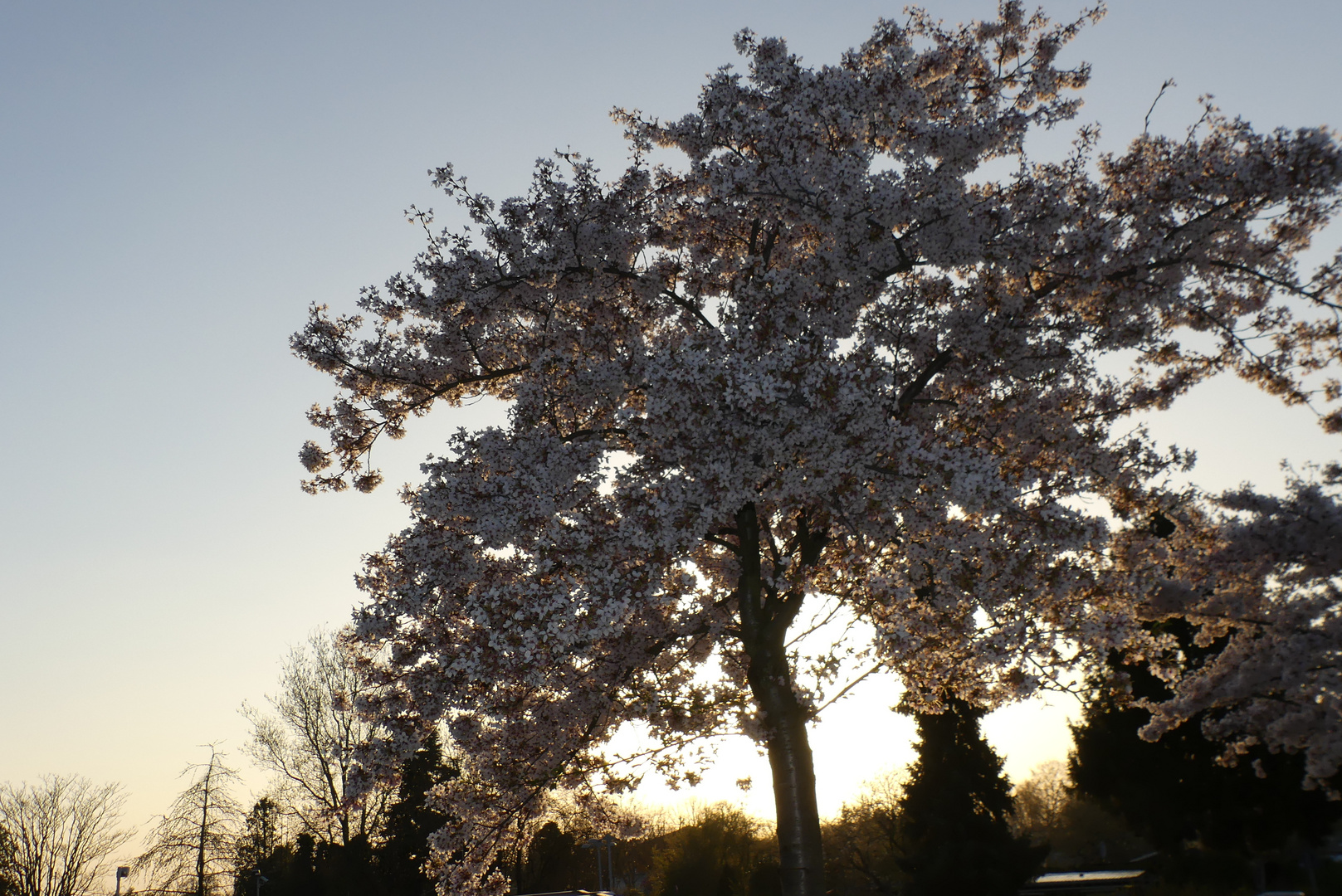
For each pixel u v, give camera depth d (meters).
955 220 11.68
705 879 48.50
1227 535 18.42
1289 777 26.17
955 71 13.12
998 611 10.74
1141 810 28.98
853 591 11.58
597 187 13.05
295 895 42.06
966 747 32.16
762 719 11.96
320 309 14.16
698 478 10.37
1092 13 12.82
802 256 13.32
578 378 12.13
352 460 14.30
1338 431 13.30
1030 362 12.44
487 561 11.48
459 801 13.52
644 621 12.66
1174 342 13.37
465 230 13.05
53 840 49.69
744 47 12.91
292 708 36.94
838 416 10.07
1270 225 12.35
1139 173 12.24
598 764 12.96
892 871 45.56
